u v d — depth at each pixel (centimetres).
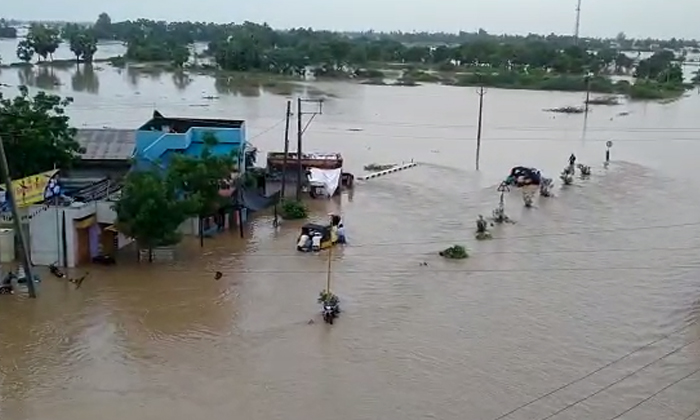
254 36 19438
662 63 18050
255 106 11206
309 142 8194
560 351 3150
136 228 3931
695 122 10719
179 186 4291
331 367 2967
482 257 4366
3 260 3978
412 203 5628
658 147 8388
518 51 18825
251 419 2581
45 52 18162
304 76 16450
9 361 2942
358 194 5869
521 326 3400
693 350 3181
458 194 5947
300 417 2600
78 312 3416
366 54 18850
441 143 8419
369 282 3916
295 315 3459
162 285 3775
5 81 14150
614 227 5062
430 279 3984
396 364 3005
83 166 5144
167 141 5075
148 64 18700
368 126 9525
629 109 12325
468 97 13525
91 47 18450
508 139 8800
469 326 3391
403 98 13100
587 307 3634
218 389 2775
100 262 4041
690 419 2639
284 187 5653
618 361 3069
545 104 12712
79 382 2803
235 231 4744
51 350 3048
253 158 6059
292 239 4619
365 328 3341
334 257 4309
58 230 3922
